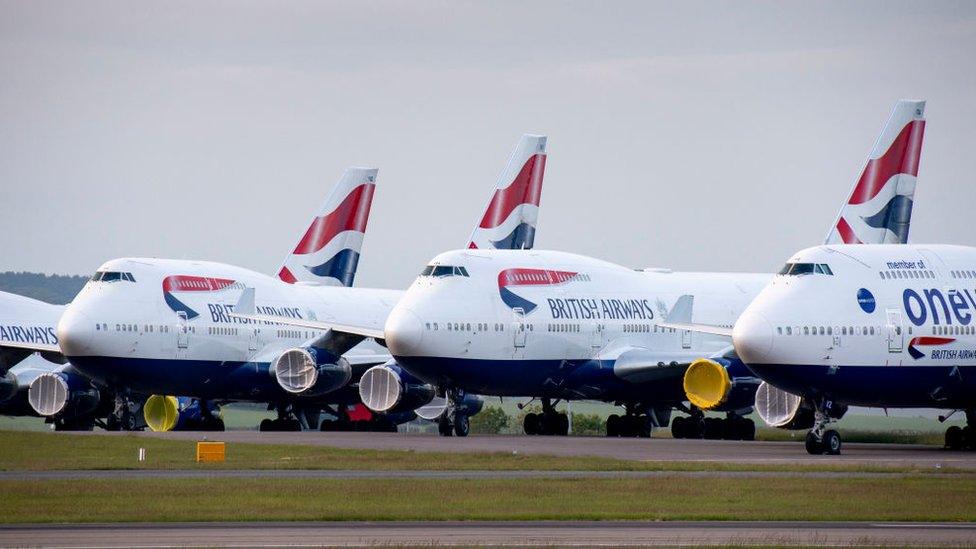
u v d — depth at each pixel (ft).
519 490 495.00
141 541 369.71
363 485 508.12
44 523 407.23
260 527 401.29
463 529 400.26
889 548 362.33
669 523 417.08
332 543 366.43
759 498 476.95
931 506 456.45
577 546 362.33
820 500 471.62
